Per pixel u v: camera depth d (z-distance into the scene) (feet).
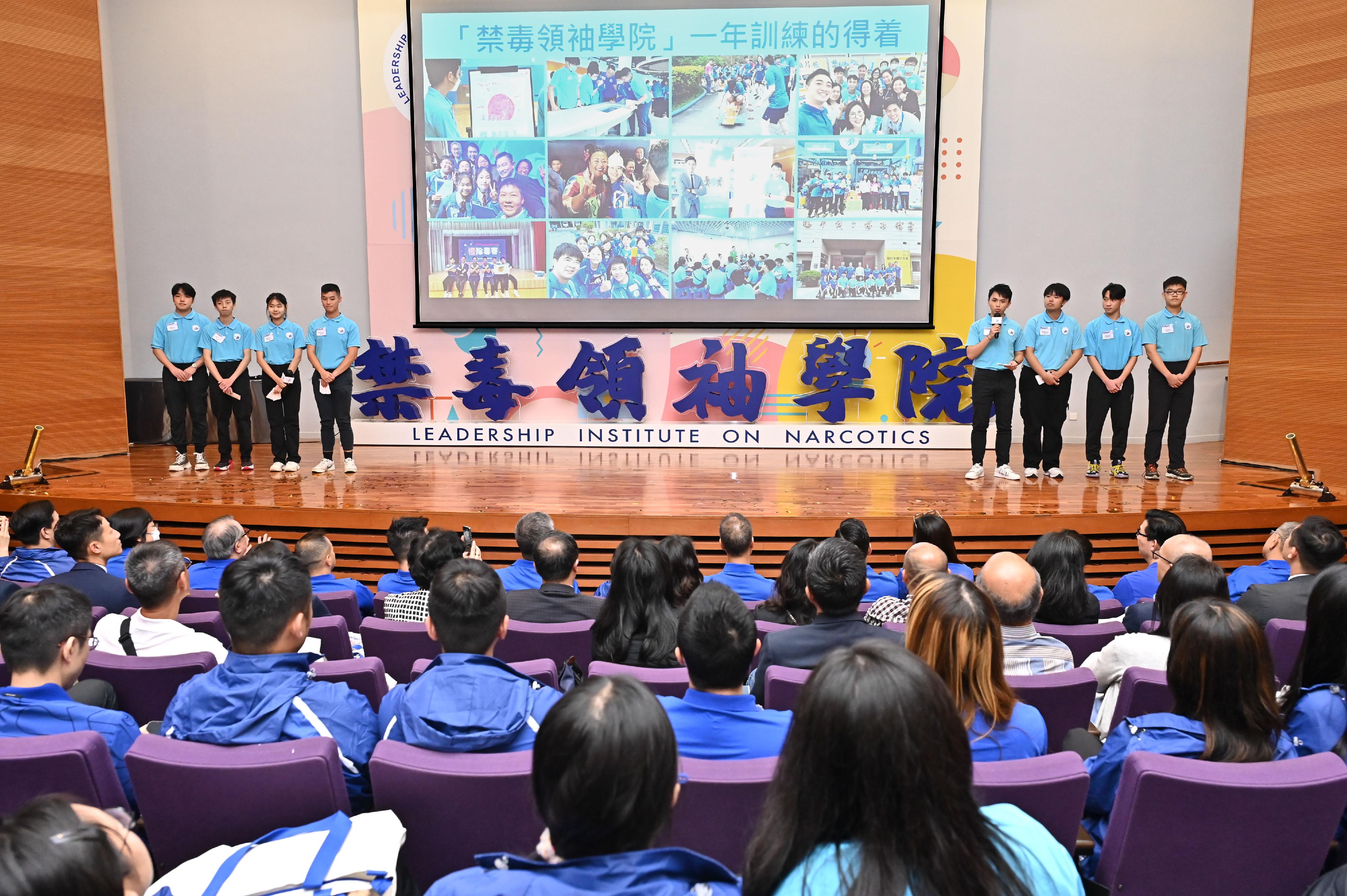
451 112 26.99
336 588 12.22
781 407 27.53
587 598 10.85
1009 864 3.61
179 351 23.47
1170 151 27.30
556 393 27.68
